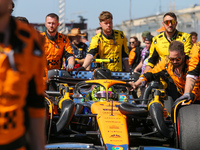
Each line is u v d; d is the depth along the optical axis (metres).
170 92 11.06
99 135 7.86
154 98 8.58
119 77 12.42
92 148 7.24
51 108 8.23
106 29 13.27
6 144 3.53
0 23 3.41
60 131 8.23
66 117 8.27
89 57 13.27
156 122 8.06
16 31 3.48
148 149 7.40
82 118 9.53
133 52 21.03
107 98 9.65
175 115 7.95
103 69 10.66
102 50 13.52
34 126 3.85
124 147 7.05
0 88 3.46
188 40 12.33
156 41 12.55
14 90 3.49
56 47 12.62
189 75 8.14
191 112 7.87
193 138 7.63
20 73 3.48
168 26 12.08
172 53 8.60
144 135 8.68
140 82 10.16
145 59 17.81
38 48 3.61
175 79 9.35
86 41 20.98
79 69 12.43
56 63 12.78
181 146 7.78
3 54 3.41
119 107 8.26
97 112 8.48
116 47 13.59
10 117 3.52
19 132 3.61
